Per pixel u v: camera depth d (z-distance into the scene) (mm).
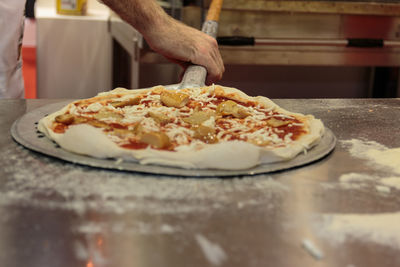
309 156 856
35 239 564
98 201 666
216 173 761
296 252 559
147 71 1950
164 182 733
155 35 1327
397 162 858
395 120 1135
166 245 562
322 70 2264
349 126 1076
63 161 794
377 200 709
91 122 919
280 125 972
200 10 1752
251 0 1780
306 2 1827
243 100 1152
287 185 747
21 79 1556
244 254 550
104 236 577
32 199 664
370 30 1978
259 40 1820
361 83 2332
